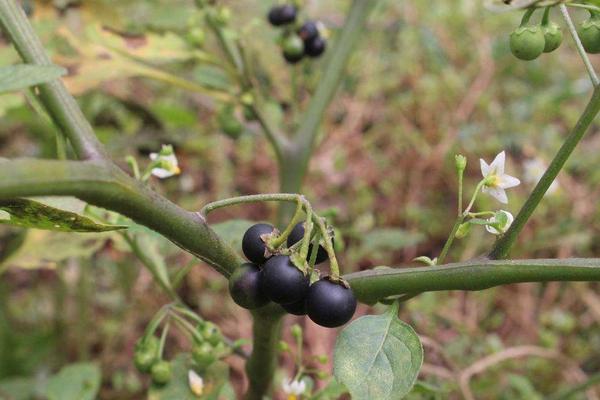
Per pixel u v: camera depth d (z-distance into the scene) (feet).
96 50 8.32
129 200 4.15
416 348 4.34
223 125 9.26
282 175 8.97
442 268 4.56
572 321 10.91
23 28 4.70
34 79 3.91
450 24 15.52
